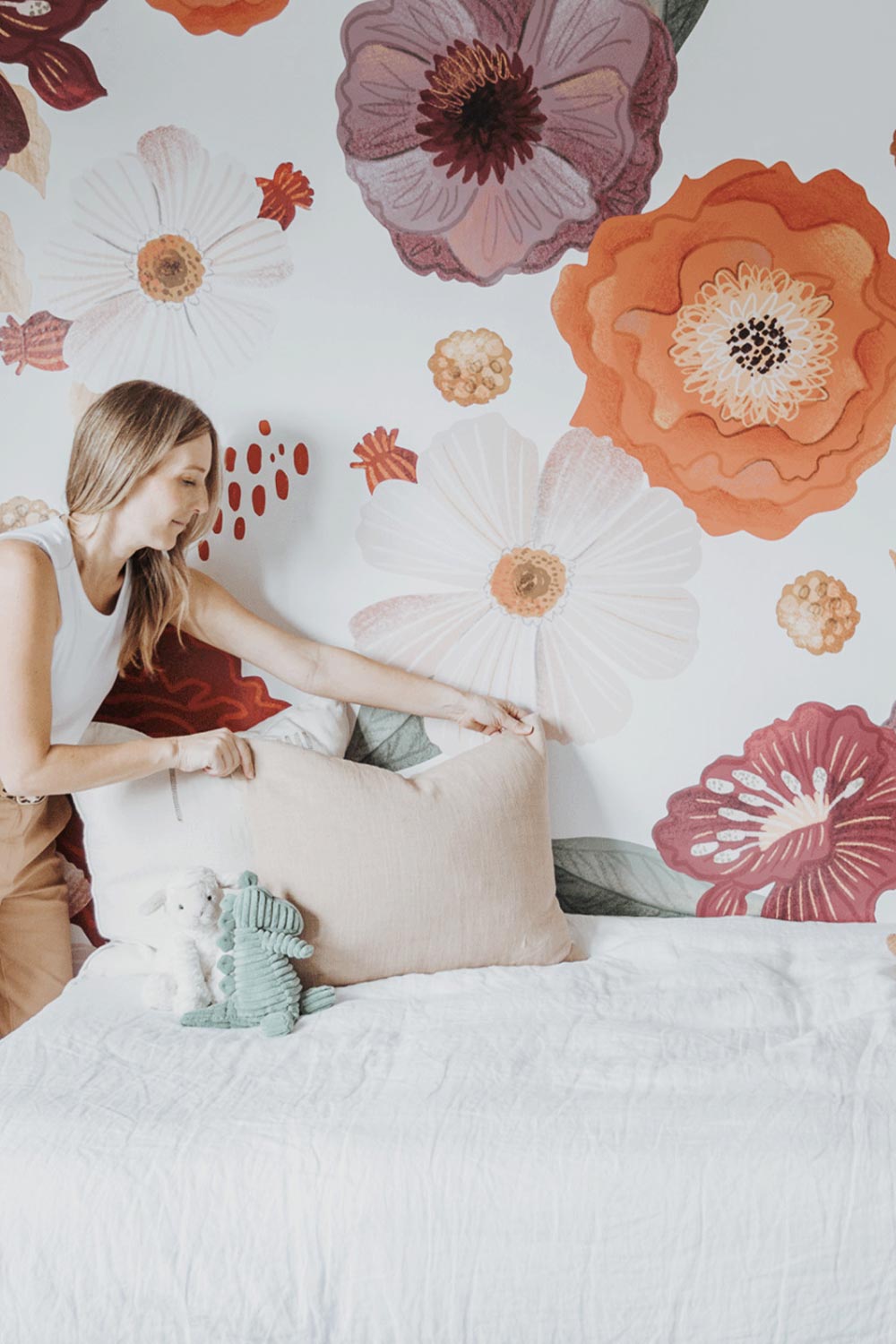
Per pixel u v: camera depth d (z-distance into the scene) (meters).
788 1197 0.97
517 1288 0.95
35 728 1.25
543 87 1.53
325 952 1.35
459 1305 0.95
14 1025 1.54
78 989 1.38
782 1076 1.11
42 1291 0.94
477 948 1.40
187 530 1.44
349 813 1.39
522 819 1.46
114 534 1.35
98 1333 0.94
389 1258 0.95
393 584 1.60
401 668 1.62
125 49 1.49
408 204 1.54
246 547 1.58
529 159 1.54
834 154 1.58
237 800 1.44
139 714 1.59
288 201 1.53
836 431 1.62
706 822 1.67
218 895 1.34
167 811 1.44
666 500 1.61
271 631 1.53
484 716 1.56
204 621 1.51
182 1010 1.28
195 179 1.51
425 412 1.57
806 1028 1.25
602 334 1.58
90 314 1.53
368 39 1.50
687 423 1.60
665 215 1.57
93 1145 1.00
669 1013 1.27
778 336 1.60
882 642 1.66
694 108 1.55
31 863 1.52
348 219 1.53
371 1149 0.99
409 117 1.52
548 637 1.63
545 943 1.43
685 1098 1.08
